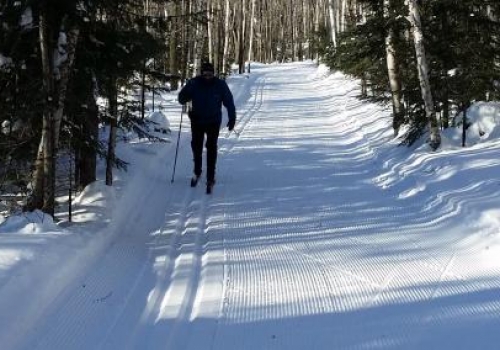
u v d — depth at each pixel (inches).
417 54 435.2
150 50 317.7
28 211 266.4
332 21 1533.0
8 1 265.0
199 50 951.6
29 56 288.7
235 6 1822.1
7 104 292.4
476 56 453.4
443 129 485.1
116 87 340.8
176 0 369.4
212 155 358.9
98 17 296.2
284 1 3125.0
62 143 313.3
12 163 315.3
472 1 458.9
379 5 541.0
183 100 364.5
